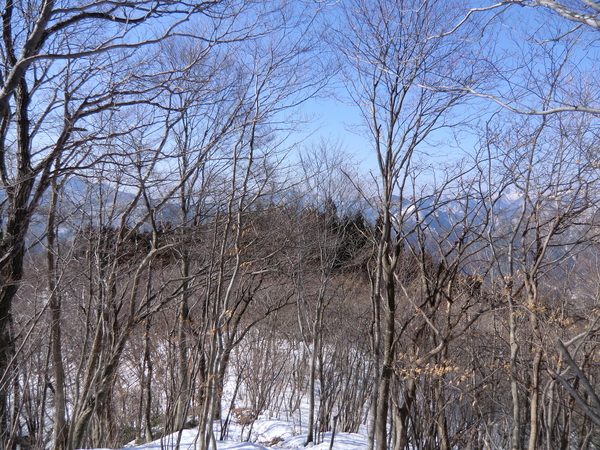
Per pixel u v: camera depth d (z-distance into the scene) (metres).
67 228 11.49
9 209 8.09
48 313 10.36
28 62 6.43
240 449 11.65
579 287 8.22
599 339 7.52
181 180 10.48
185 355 12.98
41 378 12.23
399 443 8.45
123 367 15.37
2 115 6.54
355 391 15.55
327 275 14.44
